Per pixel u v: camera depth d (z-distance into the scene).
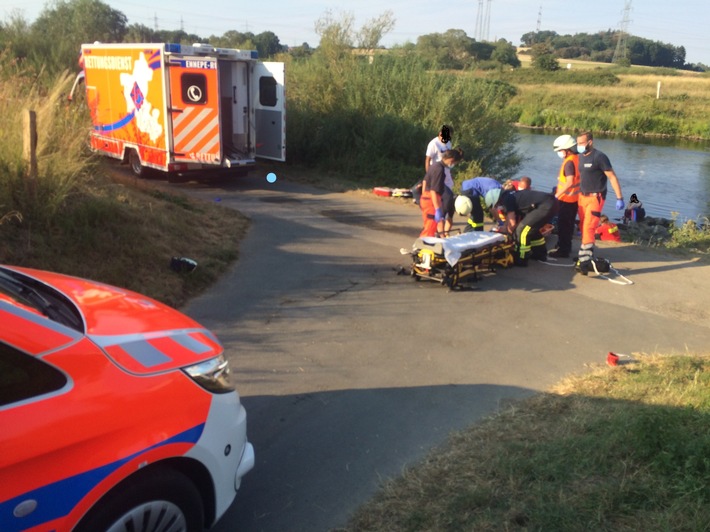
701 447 3.53
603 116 51.00
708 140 45.25
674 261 9.58
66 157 7.39
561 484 3.50
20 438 2.16
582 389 5.06
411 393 4.97
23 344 2.38
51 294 3.01
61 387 2.37
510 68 78.88
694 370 5.40
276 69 14.14
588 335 6.45
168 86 12.59
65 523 2.26
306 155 17.27
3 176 6.63
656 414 3.87
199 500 2.79
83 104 9.02
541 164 27.53
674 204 20.92
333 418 4.52
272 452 4.05
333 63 17.98
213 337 3.26
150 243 7.59
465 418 4.58
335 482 3.75
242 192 13.55
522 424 4.43
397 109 17.02
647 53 144.75
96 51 14.48
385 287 7.66
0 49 19.59
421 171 15.91
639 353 6.01
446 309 7.00
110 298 3.18
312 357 5.56
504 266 8.68
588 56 146.00
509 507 3.36
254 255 8.66
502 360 5.71
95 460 2.33
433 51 25.44
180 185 13.86
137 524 2.49
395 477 3.79
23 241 6.40
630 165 30.19
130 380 2.58
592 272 8.70
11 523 2.12
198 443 2.73
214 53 13.36
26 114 6.60
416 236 10.34
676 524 3.07
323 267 8.32
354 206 12.64
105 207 7.41
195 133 13.02
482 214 9.26
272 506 3.51
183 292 6.95
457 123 16.70
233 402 3.06
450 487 3.62
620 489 3.35
